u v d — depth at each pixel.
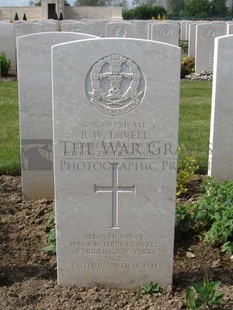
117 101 1.52
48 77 2.30
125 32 8.06
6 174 2.86
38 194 2.51
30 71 2.29
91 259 1.67
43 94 2.33
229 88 2.44
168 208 1.62
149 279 1.69
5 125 3.88
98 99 1.52
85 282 1.70
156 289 1.65
